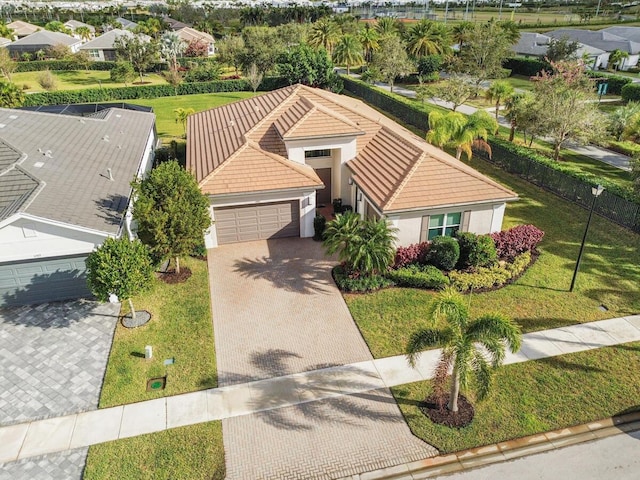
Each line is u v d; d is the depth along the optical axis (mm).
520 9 141375
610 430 13711
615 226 24547
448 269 20578
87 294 19562
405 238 21281
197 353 16625
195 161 26281
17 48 78188
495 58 52219
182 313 18672
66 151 24703
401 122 45094
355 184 24312
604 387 14992
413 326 17781
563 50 57906
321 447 13188
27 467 12711
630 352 16344
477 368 12336
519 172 31344
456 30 68500
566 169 28062
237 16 148875
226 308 19000
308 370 15883
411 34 65812
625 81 51344
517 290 19719
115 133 29609
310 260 22281
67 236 18172
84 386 15305
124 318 18328
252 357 16453
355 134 24594
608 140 34219
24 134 25062
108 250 16625
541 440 13398
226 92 62250
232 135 27438
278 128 25500
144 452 13055
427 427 13688
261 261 22266
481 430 13602
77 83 65188
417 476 12461
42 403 14664
